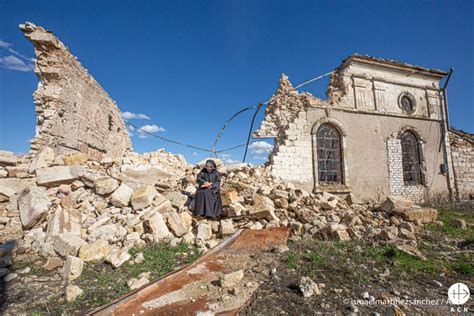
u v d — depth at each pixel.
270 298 2.86
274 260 3.87
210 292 2.83
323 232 5.15
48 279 3.51
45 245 4.20
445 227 6.24
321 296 2.94
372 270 3.73
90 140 10.43
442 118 13.05
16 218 4.91
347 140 11.34
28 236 4.54
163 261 4.00
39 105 7.60
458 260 4.25
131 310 2.49
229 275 3.01
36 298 3.06
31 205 4.80
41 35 7.39
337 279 3.38
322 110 11.26
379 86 12.27
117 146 14.12
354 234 5.17
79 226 4.84
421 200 11.85
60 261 3.90
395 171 11.77
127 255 4.03
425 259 4.15
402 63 12.34
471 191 12.87
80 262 3.68
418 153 12.57
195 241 4.82
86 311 2.78
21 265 3.86
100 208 5.50
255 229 5.18
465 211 8.90
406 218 6.37
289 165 10.40
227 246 4.41
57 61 7.90
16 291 3.20
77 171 6.10
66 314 2.71
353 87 11.92
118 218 5.25
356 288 3.16
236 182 7.20
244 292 2.83
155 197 5.93
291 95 12.65
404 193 11.73
